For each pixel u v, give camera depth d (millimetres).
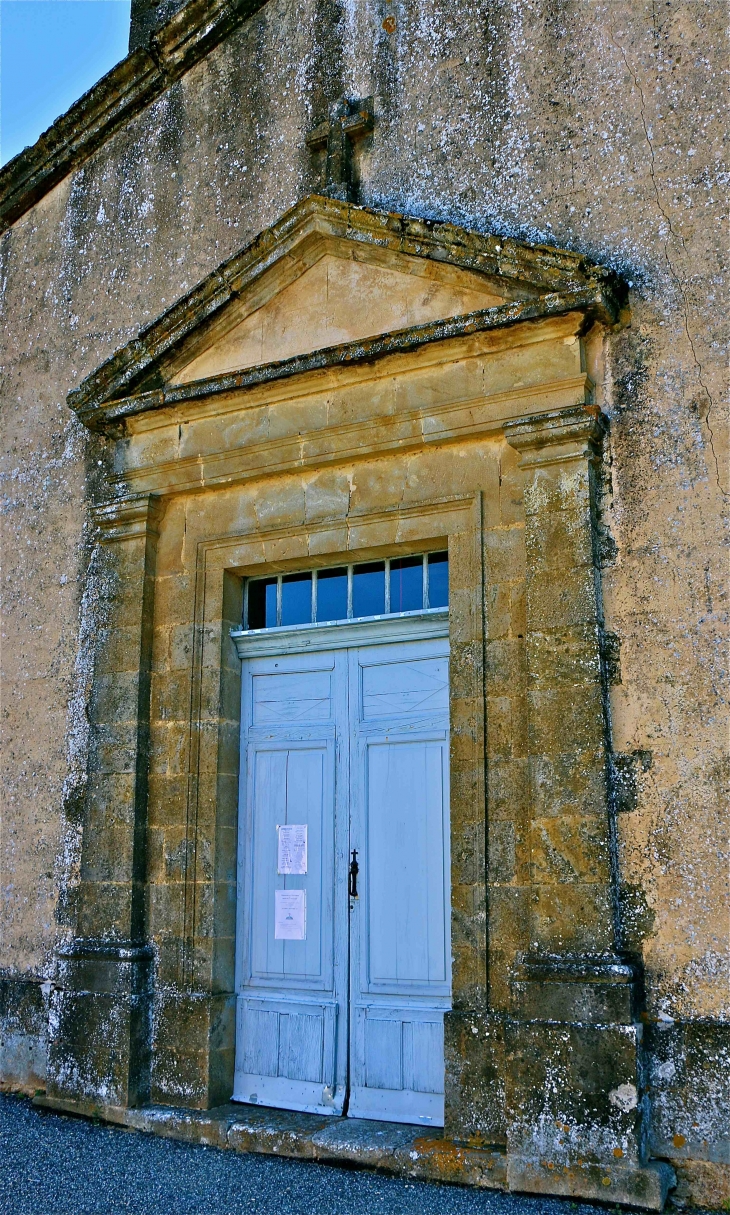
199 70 6762
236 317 5934
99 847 5805
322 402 5535
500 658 4867
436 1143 4531
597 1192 4031
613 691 4594
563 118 5273
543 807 4539
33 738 6504
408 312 5398
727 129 4832
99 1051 5477
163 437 6074
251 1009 5473
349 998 5188
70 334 7016
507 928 4602
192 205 6613
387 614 5426
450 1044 4605
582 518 4715
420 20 5887
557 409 4840
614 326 4891
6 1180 4543
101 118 7074
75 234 7172
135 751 5797
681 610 4531
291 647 5723
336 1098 5117
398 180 5738
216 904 5492
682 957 4250
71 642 6477
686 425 4664
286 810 5582
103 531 6211
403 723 5316
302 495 5629
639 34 5152
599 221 5051
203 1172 4594
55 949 6070
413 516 5273
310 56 6285
